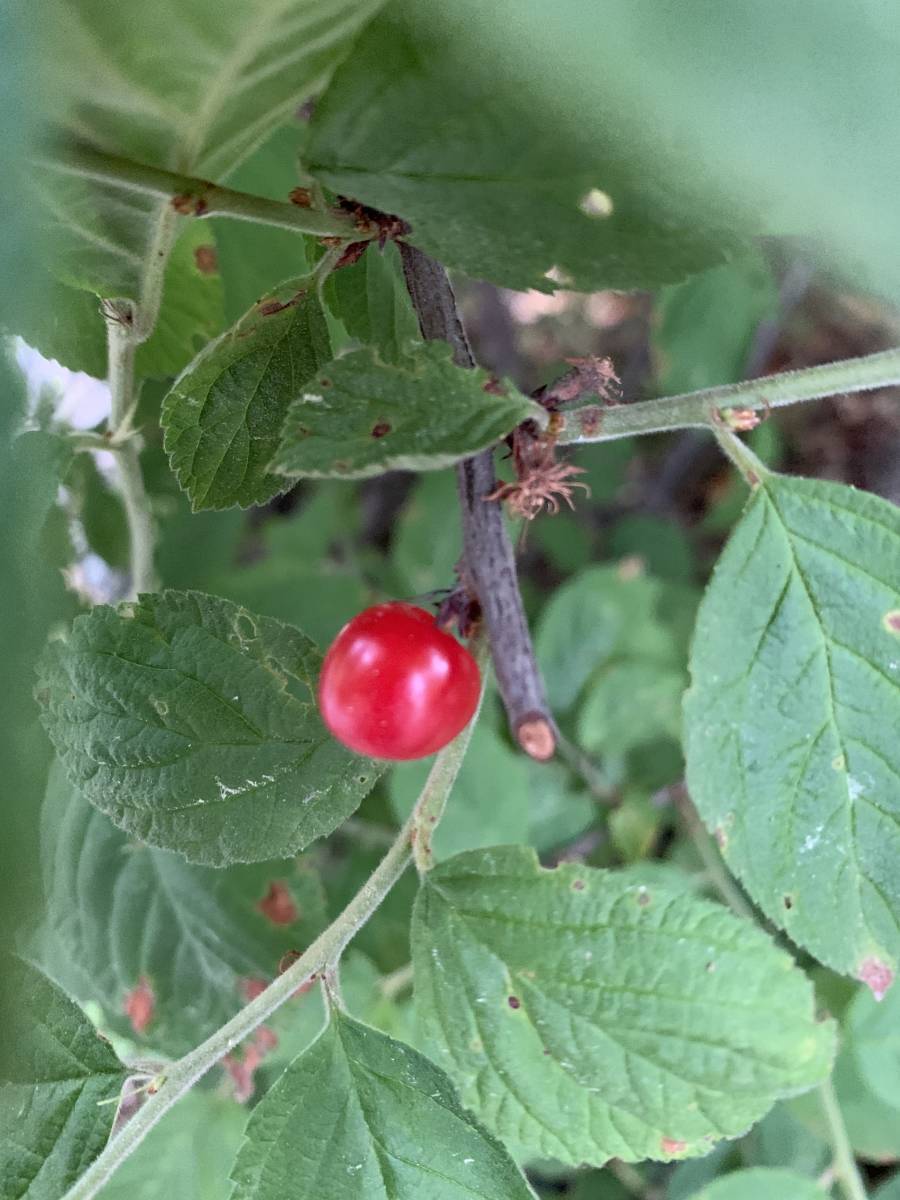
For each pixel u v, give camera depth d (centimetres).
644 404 7
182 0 5
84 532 12
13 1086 7
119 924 11
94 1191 7
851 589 7
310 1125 7
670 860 17
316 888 11
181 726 8
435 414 6
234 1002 11
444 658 7
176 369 10
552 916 7
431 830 7
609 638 18
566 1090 7
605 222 5
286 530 21
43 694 7
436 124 5
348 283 9
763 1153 14
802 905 7
